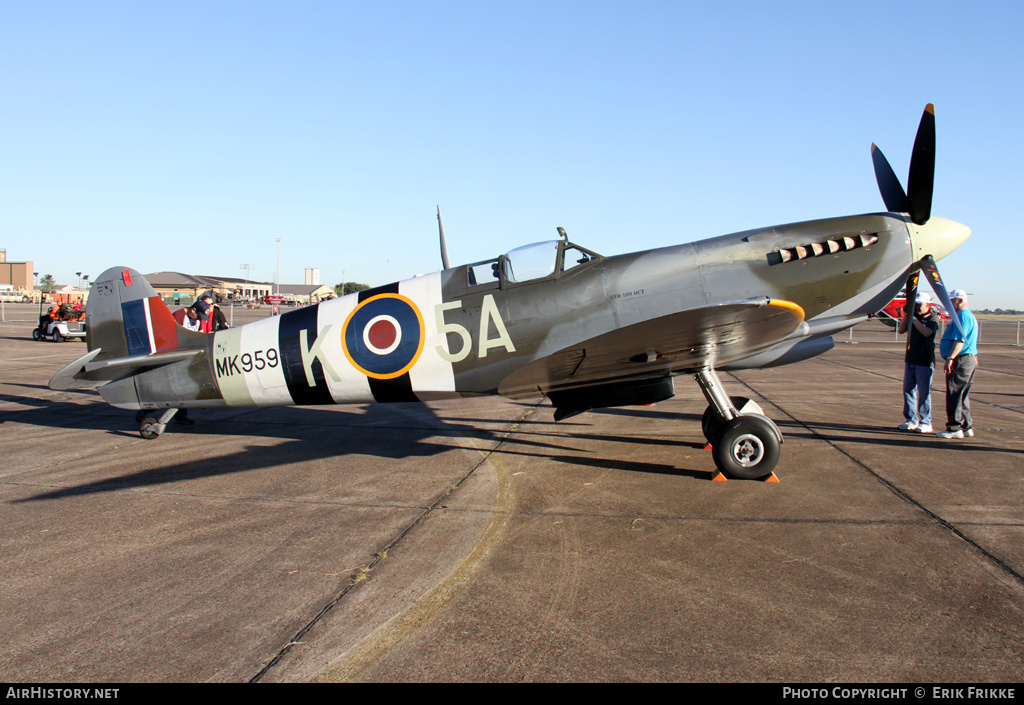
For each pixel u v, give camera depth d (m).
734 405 5.80
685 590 3.29
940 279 5.87
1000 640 2.77
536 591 3.30
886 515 4.41
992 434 7.14
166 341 7.13
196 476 5.70
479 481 5.45
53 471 5.89
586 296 5.89
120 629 2.98
